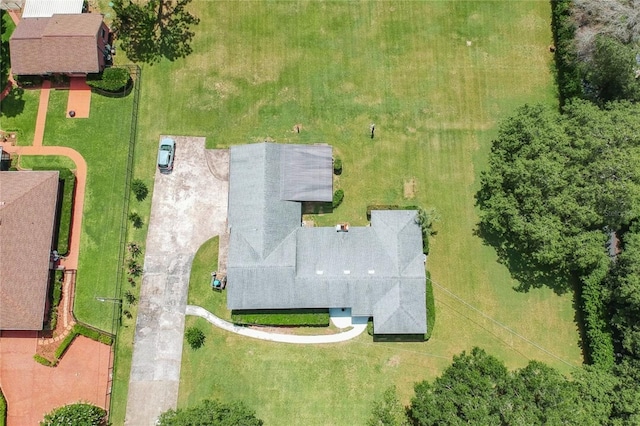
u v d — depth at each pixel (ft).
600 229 122.42
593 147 115.75
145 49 142.72
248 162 130.82
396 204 136.26
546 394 106.11
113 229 135.23
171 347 130.52
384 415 114.73
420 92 142.00
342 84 142.31
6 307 123.54
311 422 127.65
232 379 129.49
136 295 132.46
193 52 143.02
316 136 139.85
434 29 144.36
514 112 138.82
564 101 137.08
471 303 131.64
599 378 112.78
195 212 136.36
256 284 125.18
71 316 131.34
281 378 129.49
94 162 138.41
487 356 116.37
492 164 126.00
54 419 118.73
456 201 136.36
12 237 124.36
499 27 144.25
